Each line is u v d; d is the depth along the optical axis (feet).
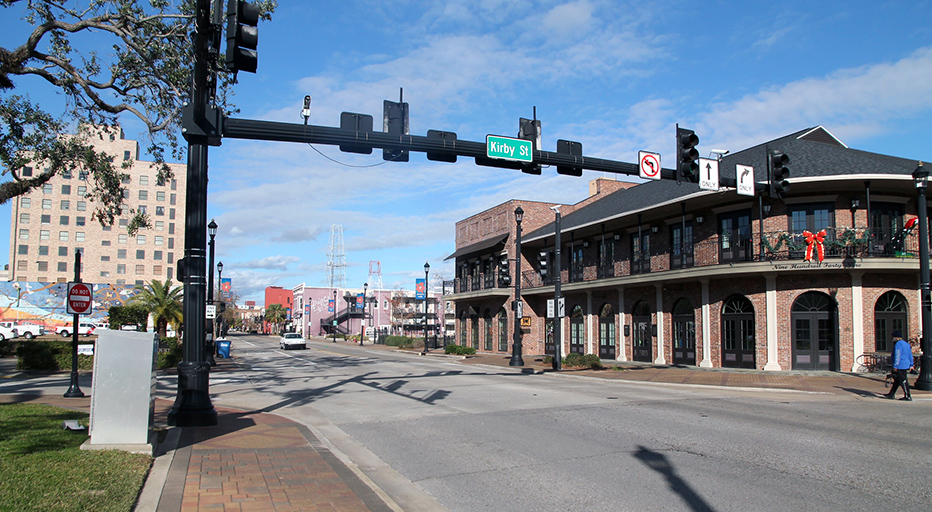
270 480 20.83
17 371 69.67
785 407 41.27
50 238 305.12
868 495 19.76
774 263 68.08
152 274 319.68
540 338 120.47
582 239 106.93
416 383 59.62
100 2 50.34
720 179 46.80
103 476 18.97
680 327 84.53
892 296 68.80
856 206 67.72
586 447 27.78
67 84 53.21
